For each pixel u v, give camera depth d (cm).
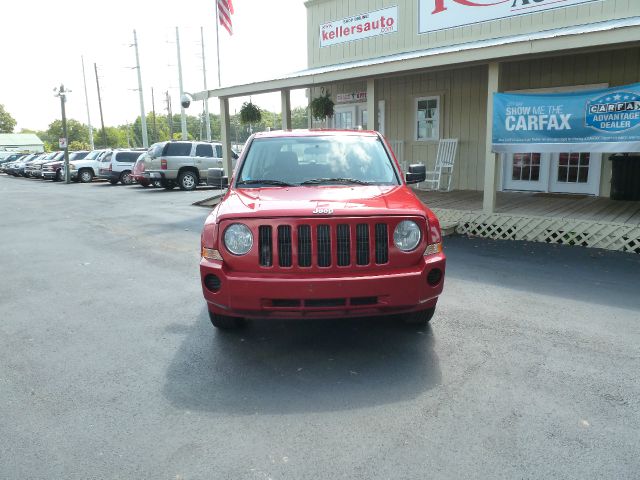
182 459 278
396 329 466
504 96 852
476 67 1215
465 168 1273
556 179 1154
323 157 518
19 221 1253
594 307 514
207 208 1431
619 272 645
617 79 1016
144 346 439
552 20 1045
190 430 307
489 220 888
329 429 305
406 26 1302
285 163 511
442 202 1033
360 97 1463
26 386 367
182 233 1022
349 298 377
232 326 466
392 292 381
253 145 538
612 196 1031
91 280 666
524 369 379
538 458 273
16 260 798
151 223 1170
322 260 382
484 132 1224
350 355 412
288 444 291
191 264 750
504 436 294
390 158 523
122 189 2261
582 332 448
